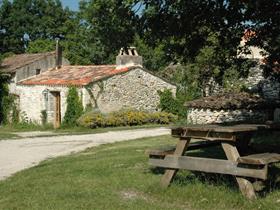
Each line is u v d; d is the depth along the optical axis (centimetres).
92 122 2994
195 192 848
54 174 1177
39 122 3472
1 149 1889
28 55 4325
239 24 1188
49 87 3375
